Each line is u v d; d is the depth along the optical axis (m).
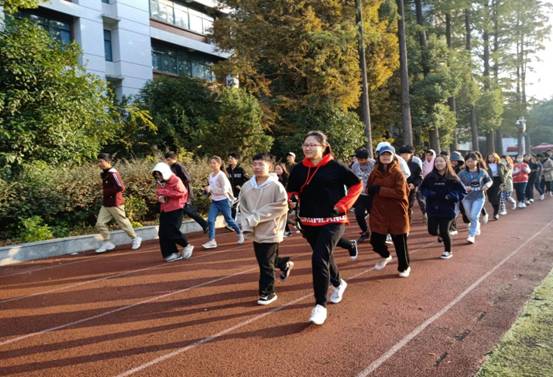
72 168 10.47
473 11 30.45
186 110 17.50
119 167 11.10
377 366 3.42
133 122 15.61
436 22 30.48
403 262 5.82
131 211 10.73
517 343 3.71
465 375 3.23
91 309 5.04
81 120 11.14
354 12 17.73
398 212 5.68
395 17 20.05
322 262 4.26
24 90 9.91
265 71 18.75
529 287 5.34
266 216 4.73
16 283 6.36
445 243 6.90
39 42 10.50
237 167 10.34
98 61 20.98
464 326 4.16
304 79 18.77
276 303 4.98
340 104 18.52
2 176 8.98
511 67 36.97
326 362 3.51
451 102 28.08
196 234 10.41
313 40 16.64
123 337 4.14
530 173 15.15
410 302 4.89
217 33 17.94
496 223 10.59
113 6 22.11
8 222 8.79
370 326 4.22
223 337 4.06
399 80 23.70
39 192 9.00
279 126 18.64
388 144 5.66
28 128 9.80
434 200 6.84
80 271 6.96
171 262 7.32
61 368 3.54
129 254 8.20
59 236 9.05
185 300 5.22
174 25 25.61
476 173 8.21
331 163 4.39
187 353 3.75
